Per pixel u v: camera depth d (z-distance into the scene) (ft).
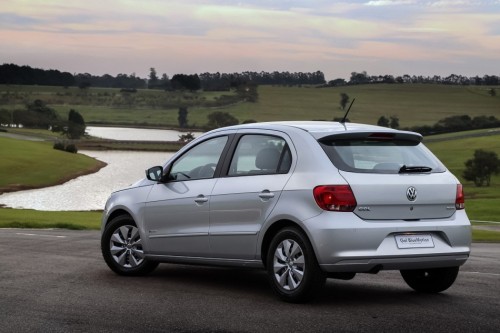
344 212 31.68
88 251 53.57
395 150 34.27
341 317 29.48
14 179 528.63
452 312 30.60
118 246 41.27
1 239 63.00
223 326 27.81
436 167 34.63
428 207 33.40
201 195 37.11
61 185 517.96
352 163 32.76
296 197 32.73
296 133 34.30
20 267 43.80
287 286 32.91
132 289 36.14
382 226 31.94
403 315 29.91
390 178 32.68
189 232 37.60
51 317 29.37
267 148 35.24
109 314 29.96
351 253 31.37
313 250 31.86
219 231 36.06
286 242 32.91
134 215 40.42
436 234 33.40
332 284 38.99
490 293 36.04
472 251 76.54
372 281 40.24
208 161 37.96
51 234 73.46
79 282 38.27
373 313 30.32
